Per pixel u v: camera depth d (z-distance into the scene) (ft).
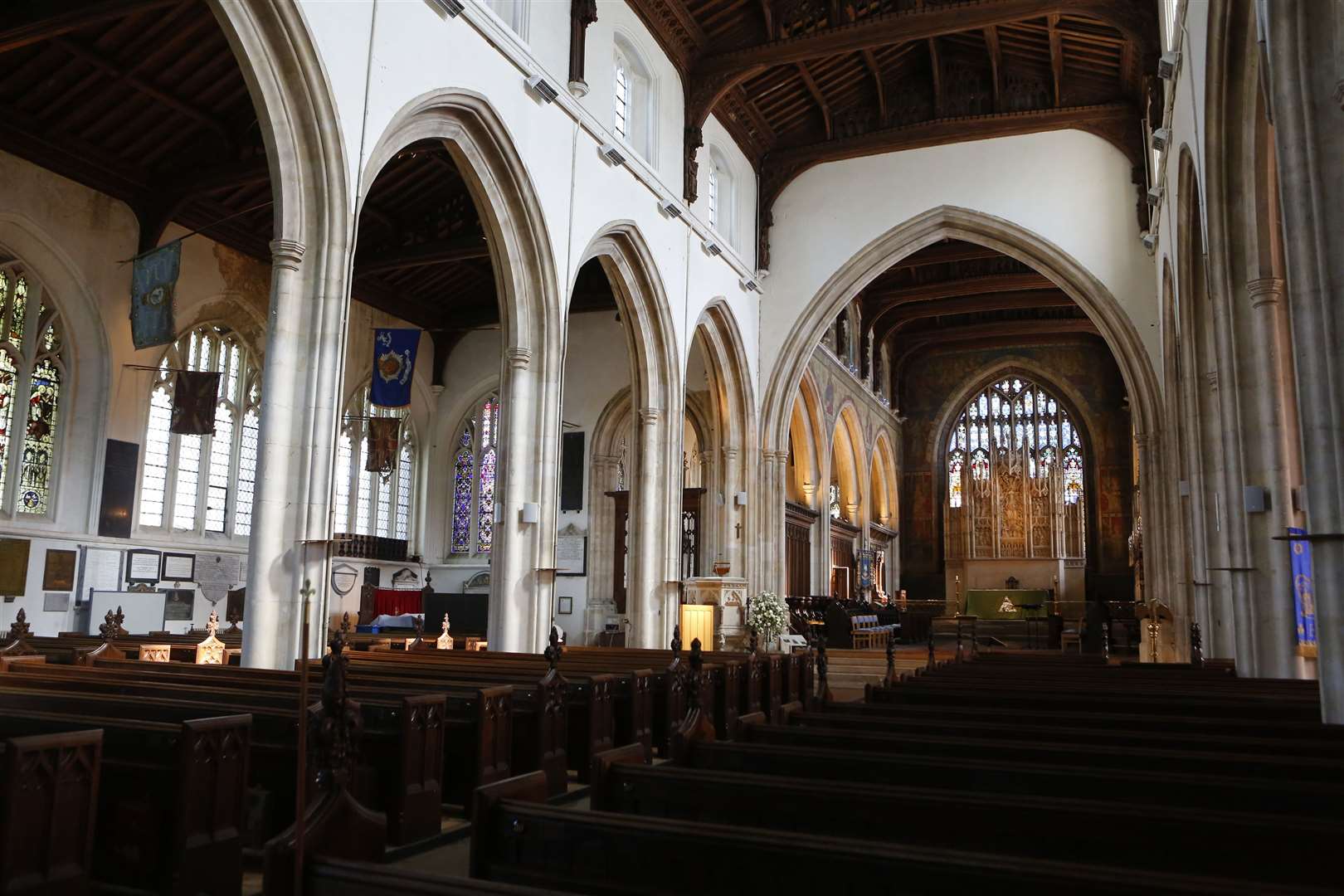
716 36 76.84
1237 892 9.23
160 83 61.31
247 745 19.88
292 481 40.19
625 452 100.48
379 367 56.18
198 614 75.25
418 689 30.83
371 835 12.98
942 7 70.13
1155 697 31.48
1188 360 59.26
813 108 90.84
